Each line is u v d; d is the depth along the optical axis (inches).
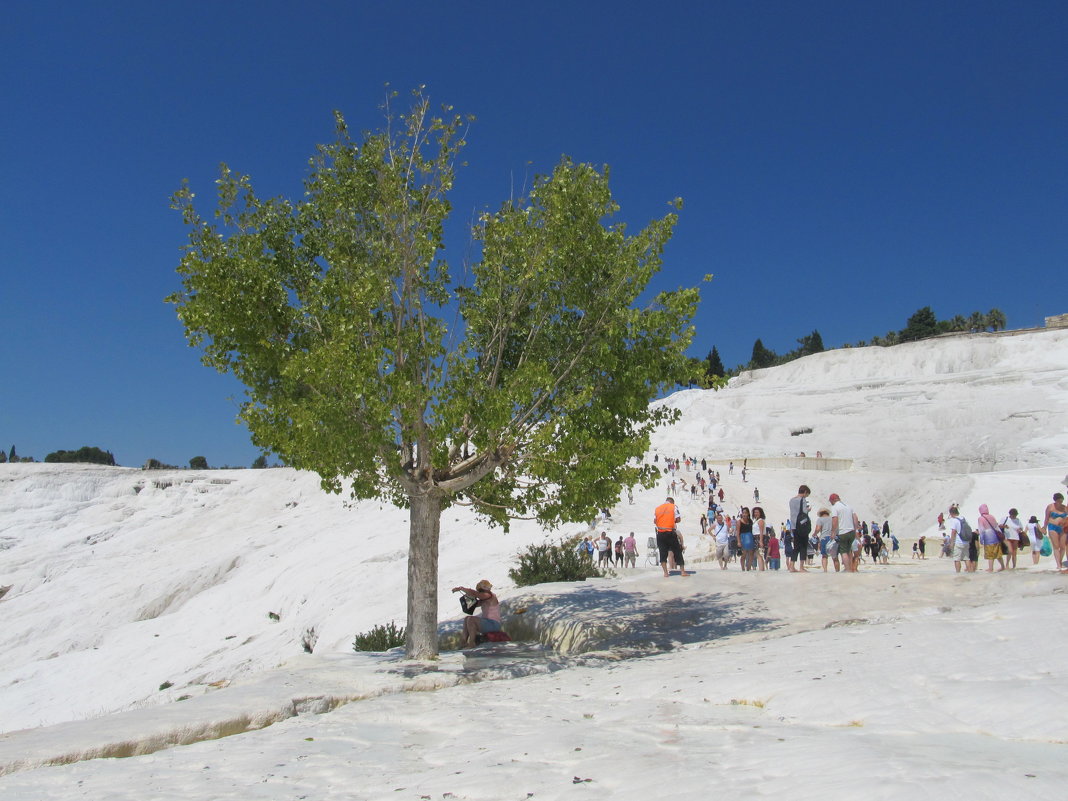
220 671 1155.9
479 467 552.4
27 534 3206.2
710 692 332.5
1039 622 386.3
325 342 514.3
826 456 3740.2
